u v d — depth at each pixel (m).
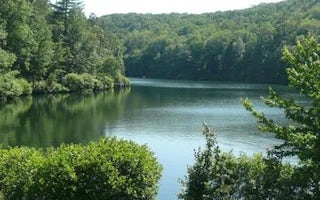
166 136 41.75
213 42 152.88
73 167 14.40
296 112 11.82
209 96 84.00
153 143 38.50
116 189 14.38
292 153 12.09
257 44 139.50
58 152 15.34
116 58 116.38
